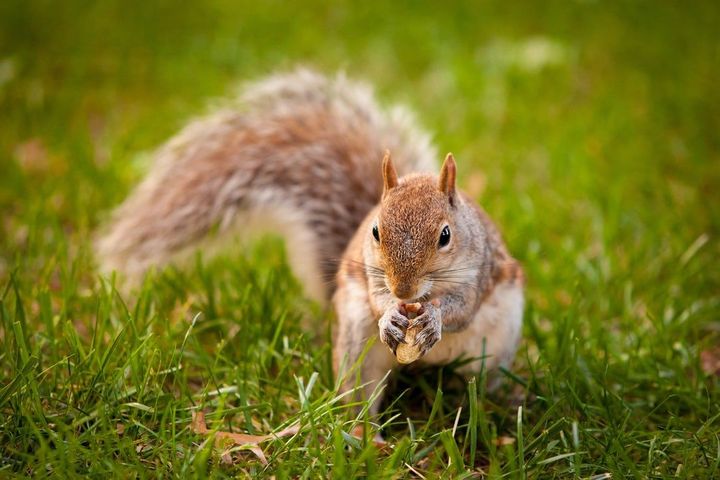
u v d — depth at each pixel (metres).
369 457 5.90
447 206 6.94
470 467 6.40
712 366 8.50
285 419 7.17
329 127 10.11
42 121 14.38
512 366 7.96
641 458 6.64
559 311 8.99
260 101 10.82
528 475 6.30
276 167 9.70
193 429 6.56
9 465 5.80
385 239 6.76
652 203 12.00
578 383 7.56
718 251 10.43
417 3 20.89
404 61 17.73
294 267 9.48
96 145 13.99
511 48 17.25
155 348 7.25
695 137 13.88
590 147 13.68
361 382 7.38
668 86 16.11
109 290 9.29
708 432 6.81
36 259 9.68
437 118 14.70
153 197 9.97
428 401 7.73
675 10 20.44
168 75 16.64
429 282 6.74
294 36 18.66
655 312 9.23
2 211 11.41
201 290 9.62
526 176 12.88
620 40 18.69
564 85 16.27
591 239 11.03
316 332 8.85
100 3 20.62
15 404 6.27
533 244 10.48
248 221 9.70
